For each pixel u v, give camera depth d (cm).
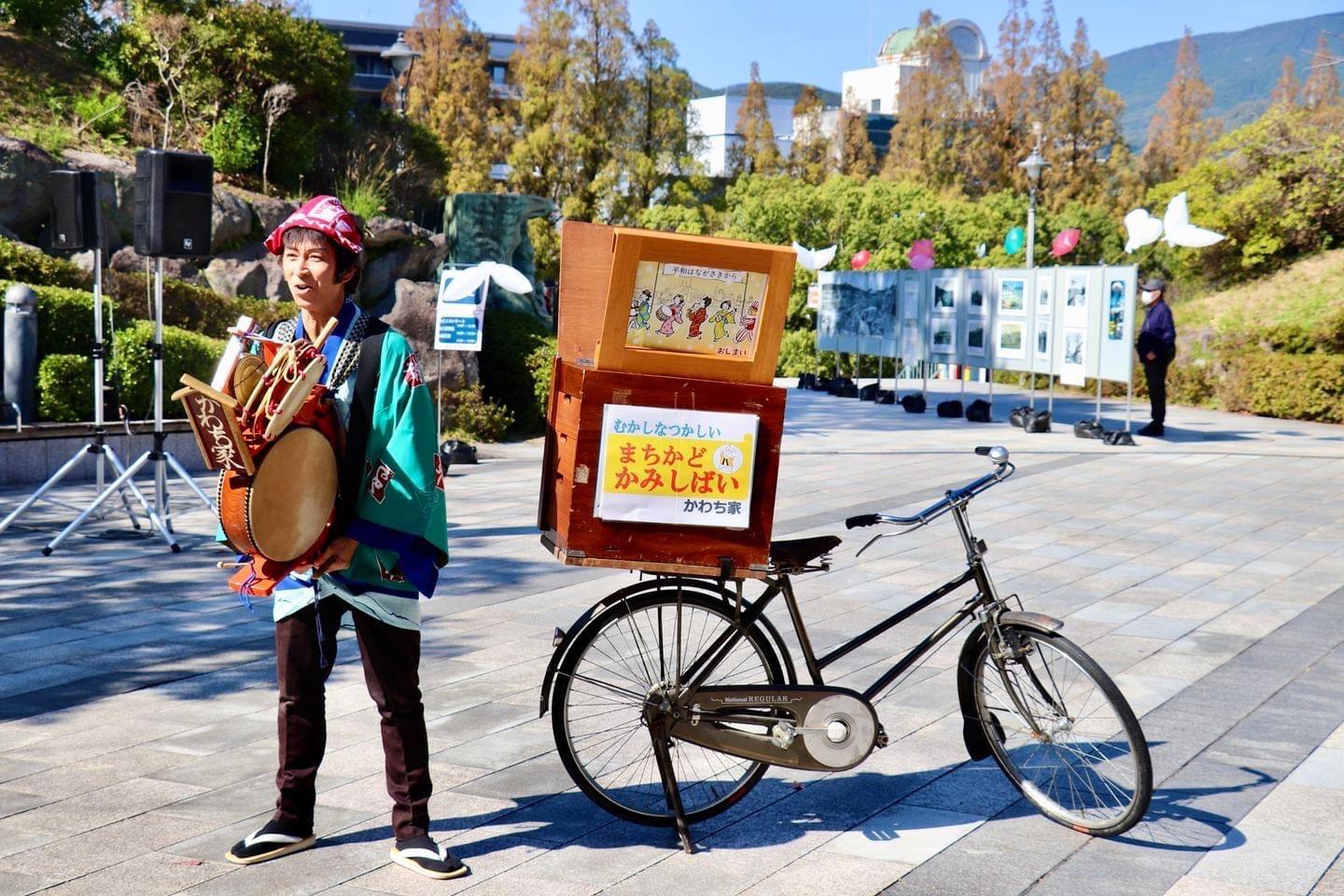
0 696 526
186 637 624
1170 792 429
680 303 369
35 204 1533
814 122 6956
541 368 1711
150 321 1366
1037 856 378
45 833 382
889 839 390
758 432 379
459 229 1914
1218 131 6519
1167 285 2866
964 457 1426
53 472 1167
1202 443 1575
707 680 410
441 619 668
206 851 370
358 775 436
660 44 4612
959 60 6944
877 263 4153
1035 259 4394
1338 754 466
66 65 1931
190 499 1080
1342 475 1274
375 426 342
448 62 4962
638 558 376
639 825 398
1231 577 785
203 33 1867
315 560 340
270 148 1902
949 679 564
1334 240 2659
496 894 346
